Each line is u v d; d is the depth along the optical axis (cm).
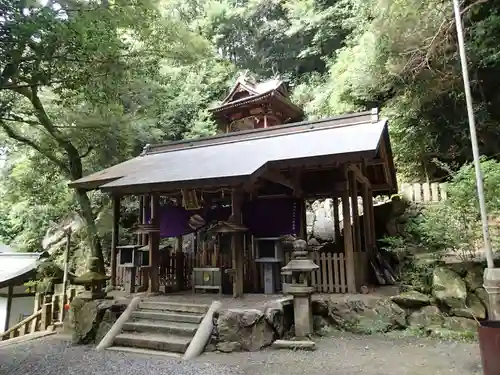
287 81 2122
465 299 630
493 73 1011
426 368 431
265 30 2206
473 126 434
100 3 668
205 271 771
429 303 641
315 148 661
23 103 987
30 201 1297
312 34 1998
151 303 654
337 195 759
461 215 689
